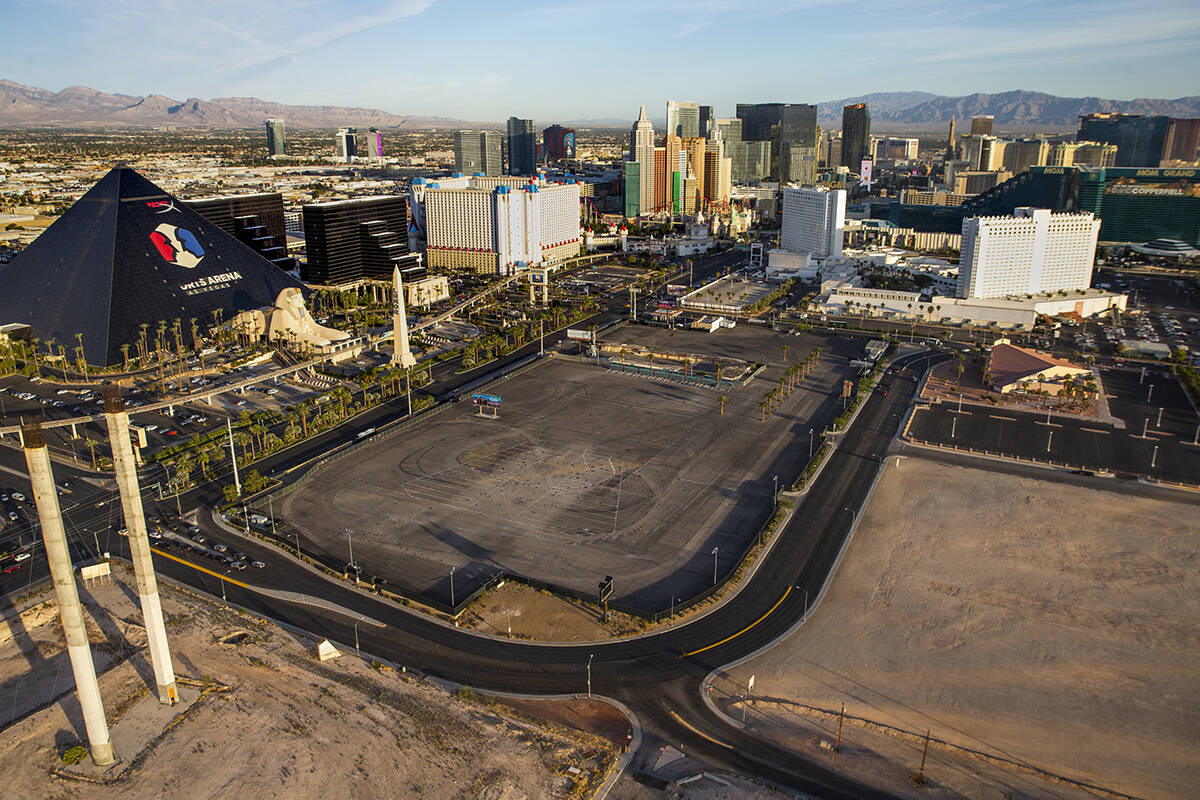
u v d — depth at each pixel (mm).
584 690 149375
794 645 161875
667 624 169250
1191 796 120938
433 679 151750
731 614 172625
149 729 135125
